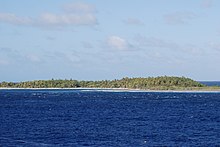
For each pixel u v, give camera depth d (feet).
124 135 294.05
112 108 586.45
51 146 250.37
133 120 404.98
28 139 274.77
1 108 583.17
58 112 508.53
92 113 492.54
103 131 315.37
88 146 250.78
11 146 249.34
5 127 340.18
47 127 341.21
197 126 351.87
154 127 343.46
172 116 452.35
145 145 255.09
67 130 320.91
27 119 412.36
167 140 273.54
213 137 286.25
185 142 266.36
